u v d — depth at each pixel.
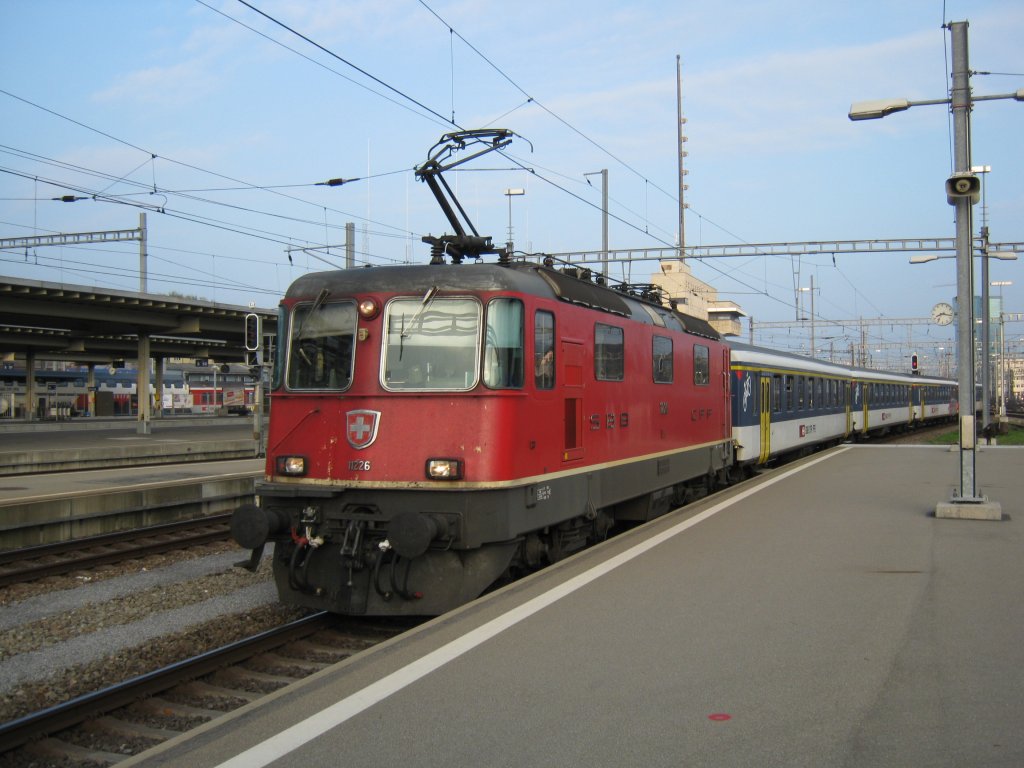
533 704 5.17
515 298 8.55
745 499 14.30
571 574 8.62
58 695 7.00
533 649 6.23
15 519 12.89
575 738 4.67
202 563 12.01
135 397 92.69
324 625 8.71
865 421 36.03
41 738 6.00
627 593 7.84
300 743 4.62
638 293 14.67
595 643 6.36
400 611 8.24
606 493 10.77
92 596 10.11
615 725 4.84
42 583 10.67
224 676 7.29
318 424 8.74
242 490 17.36
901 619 6.89
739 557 9.42
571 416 9.73
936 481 16.70
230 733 4.76
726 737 4.66
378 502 8.38
